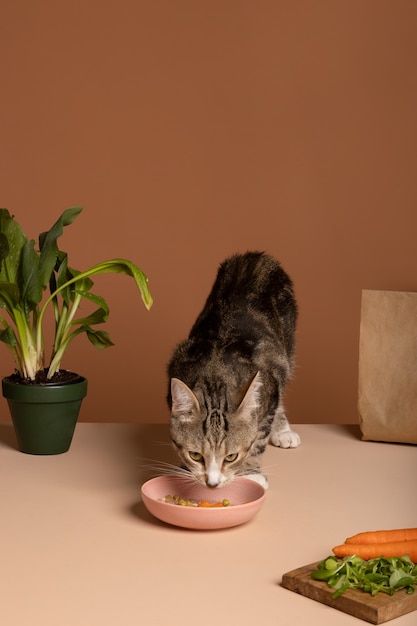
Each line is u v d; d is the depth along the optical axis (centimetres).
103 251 356
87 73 349
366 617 146
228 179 353
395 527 189
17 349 245
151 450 245
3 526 187
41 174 353
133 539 181
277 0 345
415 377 248
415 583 153
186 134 352
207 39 348
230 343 238
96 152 352
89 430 264
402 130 348
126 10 347
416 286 354
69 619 146
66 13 346
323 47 346
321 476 224
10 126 351
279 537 183
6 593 156
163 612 149
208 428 203
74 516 194
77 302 249
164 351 361
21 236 243
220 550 176
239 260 281
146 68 349
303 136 350
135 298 358
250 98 349
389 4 343
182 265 357
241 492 206
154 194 354
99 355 361
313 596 154
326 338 359
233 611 150
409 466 234
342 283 356
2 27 346
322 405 362
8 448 246
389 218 352
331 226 354
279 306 268
